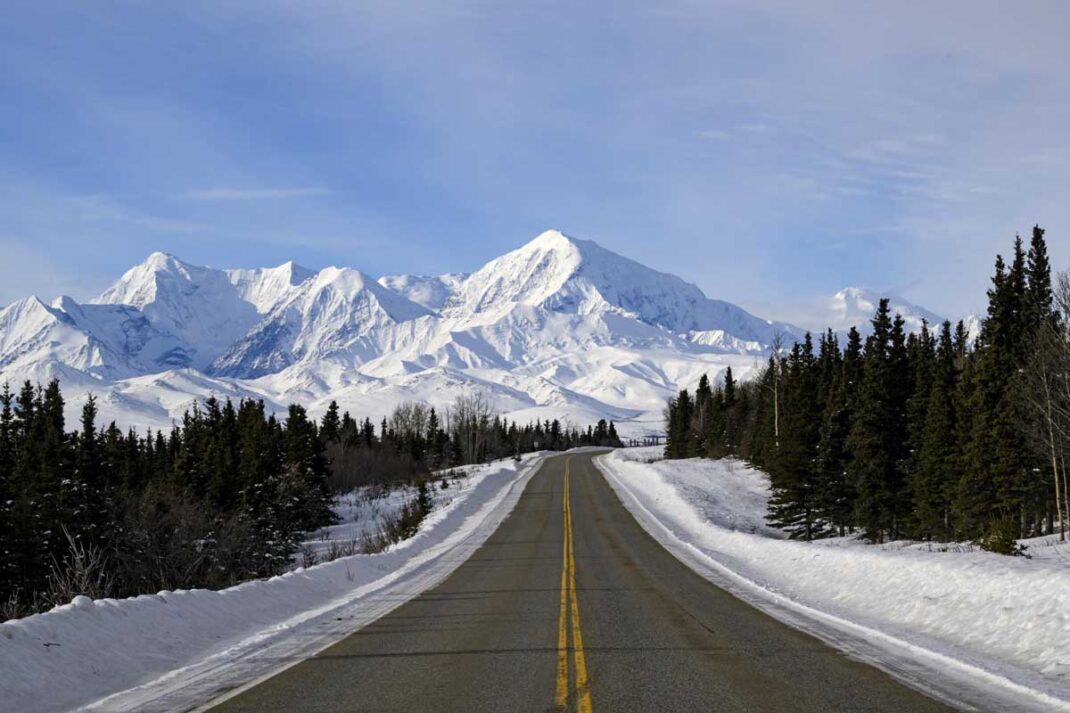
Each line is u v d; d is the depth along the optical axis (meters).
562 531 35.53
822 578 18.55
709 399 115.38
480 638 12.25
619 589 18.25
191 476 52.66
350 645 11.72
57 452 41.00
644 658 10.59
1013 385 37.66
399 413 154.38
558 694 8.68
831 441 47.69
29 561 35.03
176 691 8.95
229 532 38.09
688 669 9.88
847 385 53.81
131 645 10.80
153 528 35.91
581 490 60.72
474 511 47.16
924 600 13.71
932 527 43.88
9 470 42.94
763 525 50.62
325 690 8.96
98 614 11.00
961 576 13.77
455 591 18.22
